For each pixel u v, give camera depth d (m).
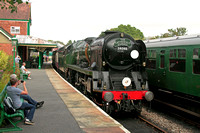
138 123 7.70
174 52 9.12
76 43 15.09
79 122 5.97
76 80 13.27
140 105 8.22
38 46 24.53
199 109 8.31
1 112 5.01
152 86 11.42
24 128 5.41
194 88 7.93
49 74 20.22
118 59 8.54
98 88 8.16
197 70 7.75
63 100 8.88
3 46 20.27
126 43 8.59
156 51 10.55
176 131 7.04
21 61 27.28
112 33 9.17
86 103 8.36
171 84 9.36
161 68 10.09
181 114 9.23
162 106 10.62
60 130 5.30
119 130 5.36
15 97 5.66
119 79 8.52
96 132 5.20
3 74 12.60
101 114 6.81
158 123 7.80
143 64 8.77
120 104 7.86
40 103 7.63
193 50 7.98
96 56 9.16
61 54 22.11
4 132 5.09
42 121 6.02
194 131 7.11
